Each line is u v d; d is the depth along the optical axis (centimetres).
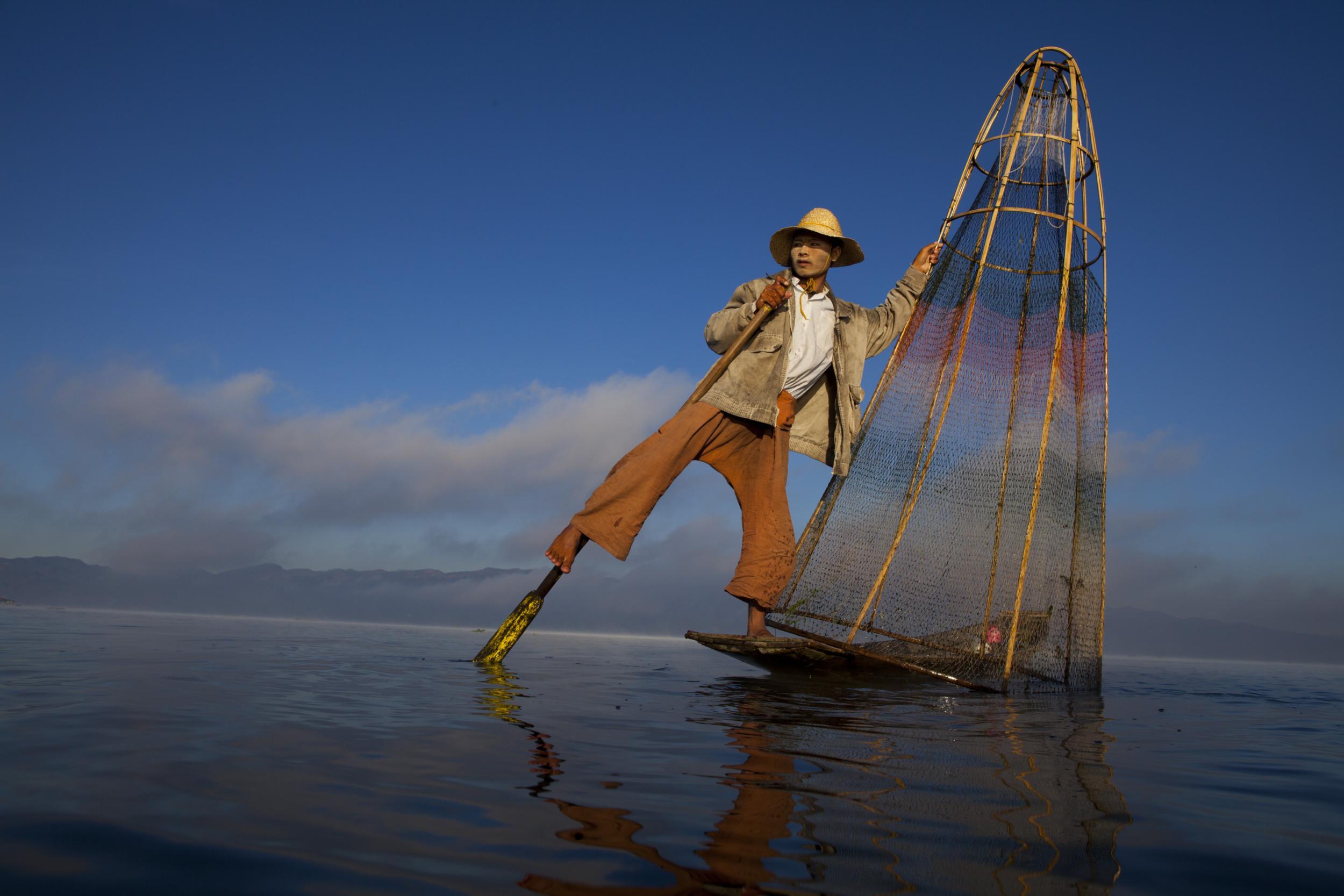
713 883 140
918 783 220
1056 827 183
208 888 129
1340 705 522
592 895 132
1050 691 528
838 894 138
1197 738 335
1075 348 569
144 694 317
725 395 581
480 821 168
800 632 541
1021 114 604
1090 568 555
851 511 577
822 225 589
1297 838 183
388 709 312
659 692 412
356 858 145
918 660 522
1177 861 163
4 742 221
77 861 138
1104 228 579
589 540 582
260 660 498
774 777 219
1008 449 562
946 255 611
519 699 360
